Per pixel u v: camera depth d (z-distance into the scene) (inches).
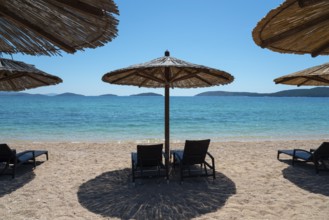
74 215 153.7
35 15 67.1
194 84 279.0
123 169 257.6
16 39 80.1
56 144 431.5
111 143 446.3
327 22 70.7
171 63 175.6
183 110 1759.4
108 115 1275.8
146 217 151.3
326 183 212.8
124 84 262.7
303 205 167.3
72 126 814.5
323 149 236.8
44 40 78.3
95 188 201.0
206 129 751.1
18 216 152.3
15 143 449.1
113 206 166.7
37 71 198.5
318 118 1139.9
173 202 172.9
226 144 426.0
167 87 217.6
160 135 629.9
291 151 291.3
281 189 198.1
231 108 2053.4
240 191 193.6
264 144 428.8
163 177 225.3
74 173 243.4
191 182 214.4
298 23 69.9
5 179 224.5
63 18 68.0
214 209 161.8
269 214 154.1
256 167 264.4
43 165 274.8
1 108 1779.0
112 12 62.1
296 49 89.0
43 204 170.1
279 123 923.4
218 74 199.5
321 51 87.3
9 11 65.0
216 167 263.3
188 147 205.2
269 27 71.7
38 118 1079.0
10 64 192.2
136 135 631.8
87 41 78.0
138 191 193.6
